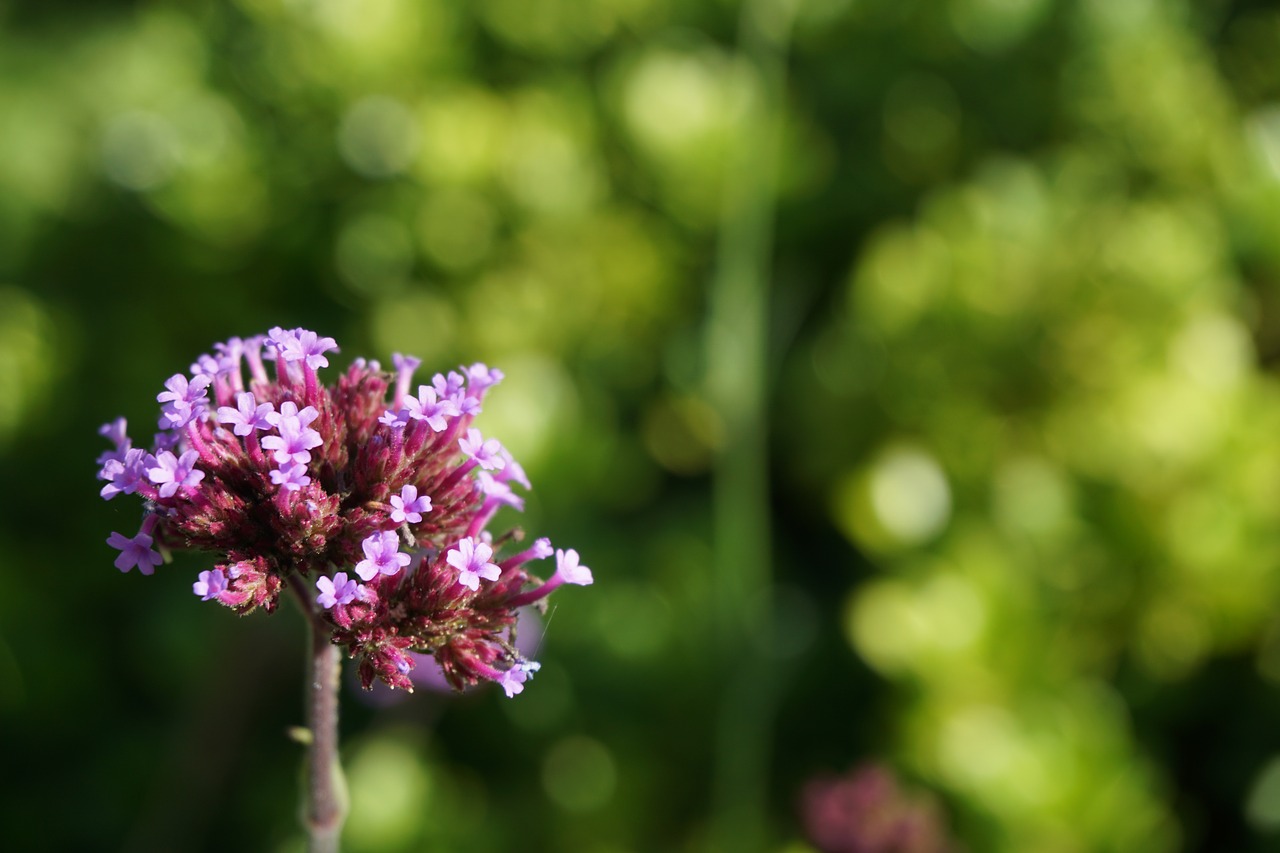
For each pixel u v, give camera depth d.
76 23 0.67
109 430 0.29
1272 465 0.46
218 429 0.29
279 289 0.51
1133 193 0.52
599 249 0.50
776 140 0.49
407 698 0.45
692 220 0.50
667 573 0.48
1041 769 0.41
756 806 0.42
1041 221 0.48
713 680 0.46
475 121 0.49
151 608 0.48
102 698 0.48
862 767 0.43
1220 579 0.45
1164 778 0.46
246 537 0.29
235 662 0.46
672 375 0.49
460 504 0.29
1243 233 0.50
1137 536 0.45
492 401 0.45
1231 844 0.45
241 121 0.50
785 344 0.53
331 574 0.29
